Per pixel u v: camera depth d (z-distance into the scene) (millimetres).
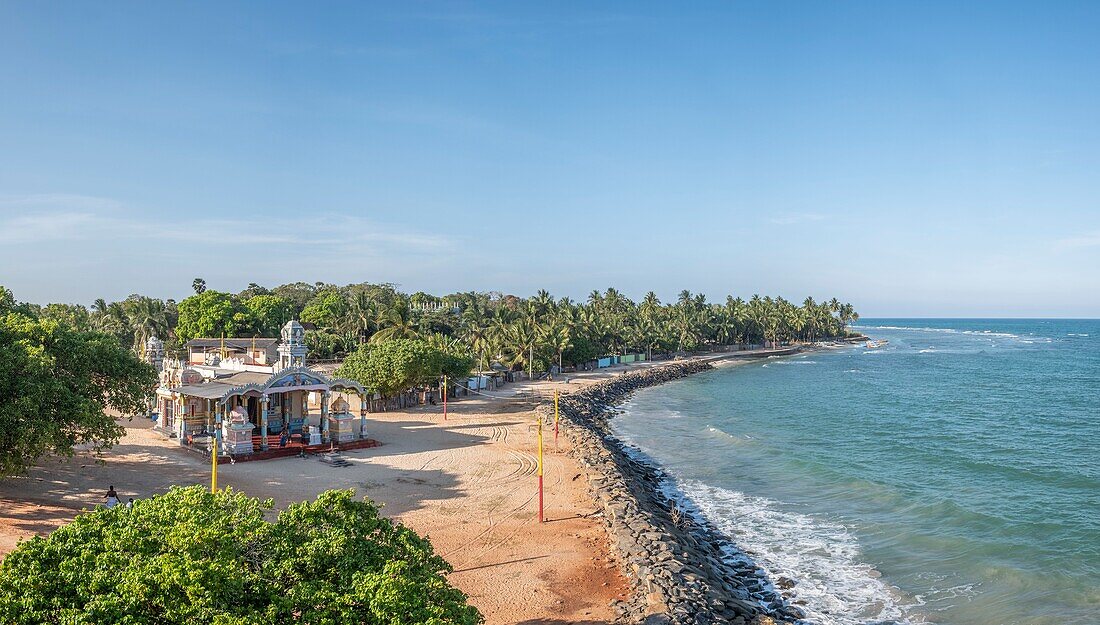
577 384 109625
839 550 35656
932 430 70750
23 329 36344
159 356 73750
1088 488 46094
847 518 41000
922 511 41531
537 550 31922
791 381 128375
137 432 55281
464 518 36250
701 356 192250
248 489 39719
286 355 53469
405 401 79625
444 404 74250
